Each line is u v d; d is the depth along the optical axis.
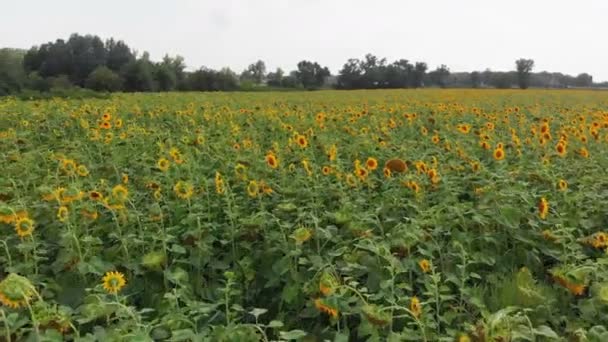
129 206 6.63
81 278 4.85
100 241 5.02
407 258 4.88
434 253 5.16
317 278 4.20
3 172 8.44
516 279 4.54
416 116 16.30
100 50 83.12
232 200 6.00
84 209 5.64
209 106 21.33
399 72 93.06
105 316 4.02
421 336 3.66
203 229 5.49
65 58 79.69
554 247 5.27
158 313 4.28
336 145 10.54
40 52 80.06
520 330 3.31
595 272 4.25
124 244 5.07
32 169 8.36
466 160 8.90
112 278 3.89
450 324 4.10
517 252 5.25
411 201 6.38
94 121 15.64
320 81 94.81
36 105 20.72
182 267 5.17
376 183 7.73
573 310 4.38
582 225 5.85
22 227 4.82
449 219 5.67
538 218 5.75
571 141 11.04
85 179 7.56
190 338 3.44
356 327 4.17
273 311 4.79
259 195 6.09
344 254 4.88
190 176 7.21
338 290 3.97
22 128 13.81
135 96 35.53
